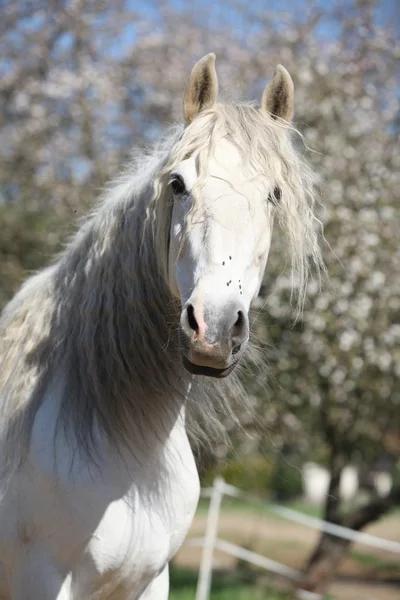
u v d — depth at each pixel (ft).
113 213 10.59
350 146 32.48
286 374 29.76
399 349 29.86
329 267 28.63
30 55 41.14
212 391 10.97
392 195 32.53
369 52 37.68
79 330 10.41
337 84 34.99
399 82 38.27
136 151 13.24
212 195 9.07
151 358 10.18
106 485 9.81
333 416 30.89
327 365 29.14
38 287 11.43
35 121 38.99
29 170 38.78
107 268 10.37
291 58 37.93
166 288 10.11
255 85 39.01
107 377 10.11
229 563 41.81
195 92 10.26
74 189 36.42
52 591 9.75
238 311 8.82
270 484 70.13
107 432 10.00
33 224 36.24
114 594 10.32
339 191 30.48
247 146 9.38
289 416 31.35
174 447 10.55
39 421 10.18
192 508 10.96
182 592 30.76
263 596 30.86
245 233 9.07
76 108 39.50
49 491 9.75
